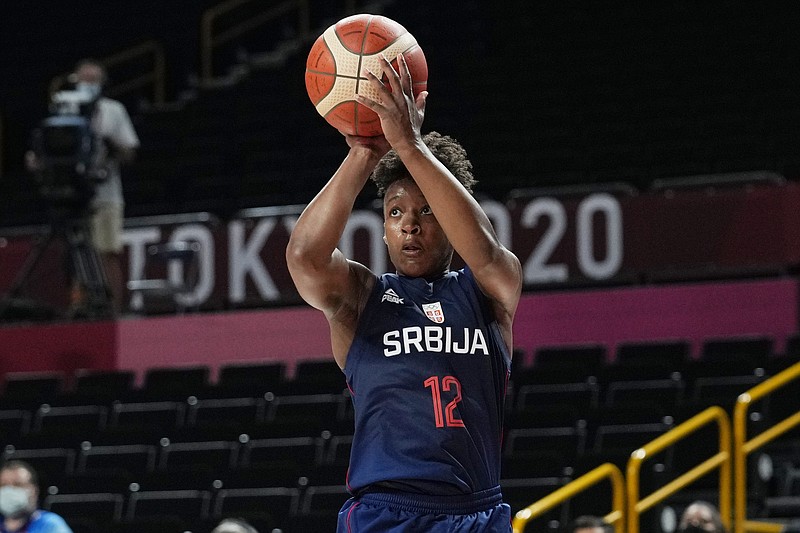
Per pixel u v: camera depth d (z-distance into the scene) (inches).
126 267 727.1
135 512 544.7
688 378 587.2
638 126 848.3
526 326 669.9
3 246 743.7
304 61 1037.2
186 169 908.6
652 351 618.5
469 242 178.9
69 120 653.3
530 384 600.4
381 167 190.5
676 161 802.8
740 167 775.7
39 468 601.3
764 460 519.2
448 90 947.3
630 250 670.5
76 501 553.0
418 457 177.6
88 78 714.8
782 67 885.2
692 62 914.7
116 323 709.9
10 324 729.6
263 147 925.2
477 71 965.8
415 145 175.9
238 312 701.9
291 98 975.0
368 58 181.2
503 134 874.8
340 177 182.7
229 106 992.2
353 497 184.9
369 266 681.6
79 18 1125.1
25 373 721.0
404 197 186.7
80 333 714.8
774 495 544.7
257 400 625.0
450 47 1011.3
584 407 572.1
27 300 725.3
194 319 706.2
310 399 615.8
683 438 537.3
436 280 189.5
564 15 1010.1
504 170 823.1
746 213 664.4
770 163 772.0
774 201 662.5
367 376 181.3
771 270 660.1
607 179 786.2
